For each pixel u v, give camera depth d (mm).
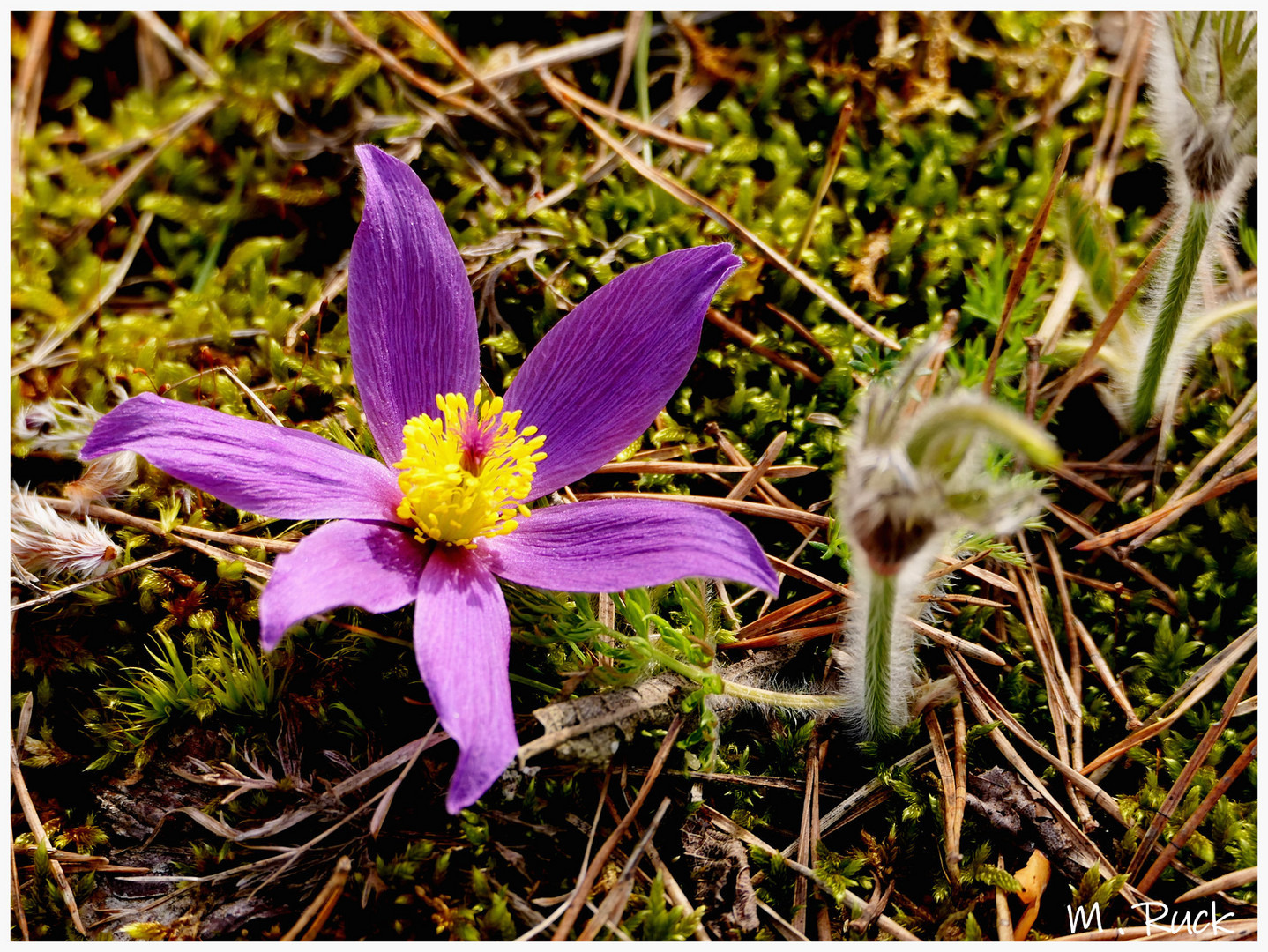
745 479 167
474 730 132
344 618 157
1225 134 154
